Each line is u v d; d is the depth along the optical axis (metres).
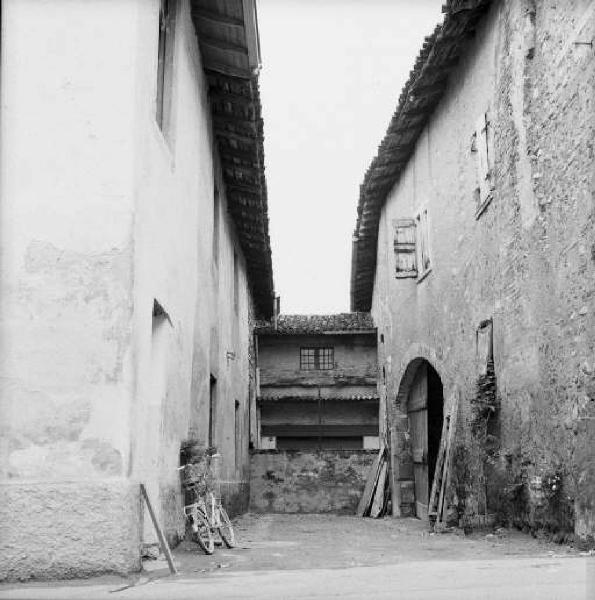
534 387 9.64
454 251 13.59
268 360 25.27
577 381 8.33
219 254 13.80
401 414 18.75
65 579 5.93
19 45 6.73
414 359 16.66
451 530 12.27
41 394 6.24
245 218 16.56
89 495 6.04
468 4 11.39
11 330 6.32
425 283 15.77
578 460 8.25
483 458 11.48
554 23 9.13
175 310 8.86
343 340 25.27
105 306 6.40
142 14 7.05
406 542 10.48
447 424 13.74
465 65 12.77
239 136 13.04
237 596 5.14
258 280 22.03
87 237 6.50
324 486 21.55
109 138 6.64
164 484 7.99
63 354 6.31
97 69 6.73
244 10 9.51
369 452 21.69
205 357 11.65
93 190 6.57
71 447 6.18
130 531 6.12
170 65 8.93
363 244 22.19
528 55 9.89
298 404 24.98
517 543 9.24
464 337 12.98
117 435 6.22
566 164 8.71
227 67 11.15
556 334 8.94
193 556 8.04
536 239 9.59
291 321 25.52
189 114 9.92
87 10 6.80
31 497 6.01
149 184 7.39
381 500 19.08
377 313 22.95
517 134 10.27
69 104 6.68
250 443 22.20
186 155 9.70
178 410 8.98
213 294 12.89
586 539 7.99
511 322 10.56
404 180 17.52
